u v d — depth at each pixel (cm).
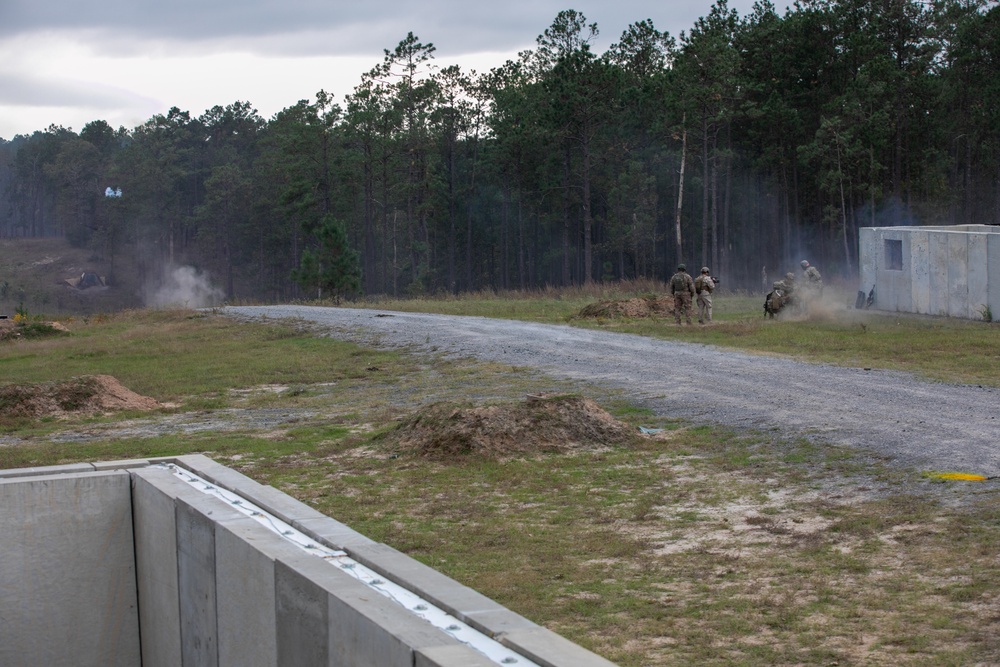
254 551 585
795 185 6681
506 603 734
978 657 583
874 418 1333
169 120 15150
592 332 2700
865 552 812
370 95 8250
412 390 1962
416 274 8694
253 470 1261
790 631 651
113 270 13088
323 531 607
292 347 2881
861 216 6144
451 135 8419
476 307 3994
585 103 6444
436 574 517
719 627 665
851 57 6144
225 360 2639
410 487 1145
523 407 1367
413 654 415
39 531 823
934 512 899
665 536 907
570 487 1112
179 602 742
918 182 6141
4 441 1625
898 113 6034
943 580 727
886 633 633
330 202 9294
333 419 1656
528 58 8238
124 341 3228
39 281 13150
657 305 3234
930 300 2761
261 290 11338
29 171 17375
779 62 6400
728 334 2442
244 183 11294
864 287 3048
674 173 7081
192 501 713
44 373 2547
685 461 1195
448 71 8362
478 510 1030
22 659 830
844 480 1049
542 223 8312
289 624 545
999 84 5784
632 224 7175
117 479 842
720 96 5875
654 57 7481
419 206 8631
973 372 1722
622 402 1612
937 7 6172
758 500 1005
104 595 851
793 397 1536
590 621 691
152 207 12744
